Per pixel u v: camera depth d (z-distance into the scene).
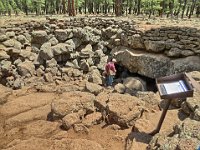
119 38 14.53
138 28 13.23
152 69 11.71
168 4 37.69
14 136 6.46
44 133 6.45
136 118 6.59
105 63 14.20
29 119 7.45
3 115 7.86
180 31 11.44
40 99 9.12
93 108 7.23
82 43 15.17
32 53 13.85
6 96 9.13
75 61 14.22
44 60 13.72
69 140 5.64
